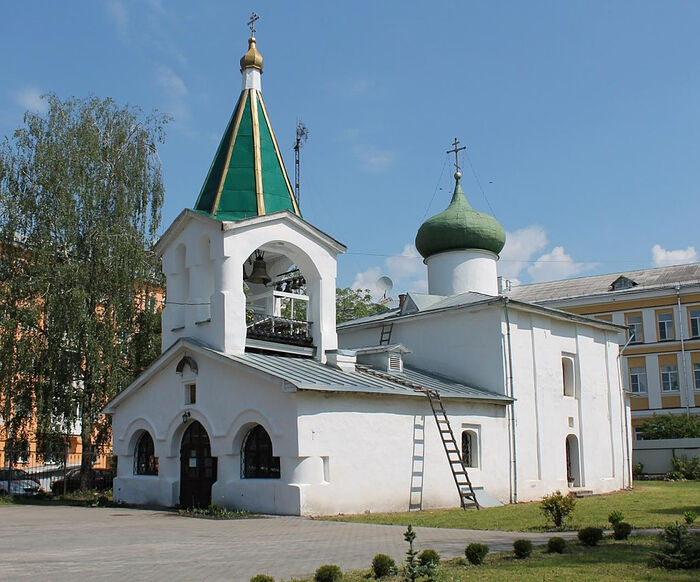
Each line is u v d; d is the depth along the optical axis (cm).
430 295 3450
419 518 2095
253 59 2869
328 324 2692
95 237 3375
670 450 4584
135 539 1566
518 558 1261
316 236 2695
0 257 3309
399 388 2527
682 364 5828
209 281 2633
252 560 1258
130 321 3416
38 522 1997
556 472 3111
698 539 1385
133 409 2773
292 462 2167
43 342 3259
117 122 3638
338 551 1374
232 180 2666
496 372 2966
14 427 3231
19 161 3412
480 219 3675
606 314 6162
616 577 1076
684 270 6338
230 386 2381
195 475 2511
